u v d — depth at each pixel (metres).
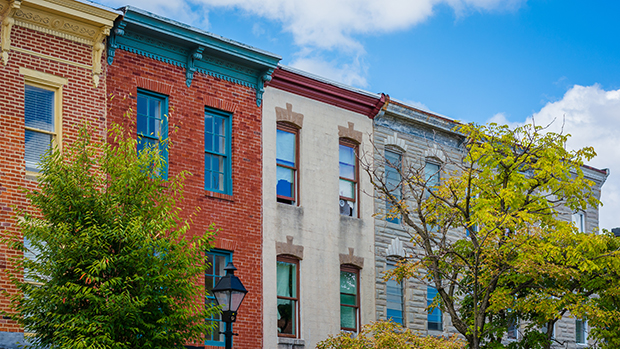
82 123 17.44
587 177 35.03
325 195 24.66
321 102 25.17
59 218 15.70
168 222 16.08
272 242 22.81
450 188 21.34
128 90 20.45
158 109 21.28
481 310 20.28
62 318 15.25
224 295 16.38
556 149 22.11
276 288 22.66
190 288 16.16
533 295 21.50
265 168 23.11
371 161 26.12
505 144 22.47
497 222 20.52
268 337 22.12
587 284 22.52
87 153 16.52
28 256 17.78
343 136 25.61
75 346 14.58
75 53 19.36
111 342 14.89
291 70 24.02
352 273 25.17
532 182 22.27
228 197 21.95
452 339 19.69
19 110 18.16
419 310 26.64
